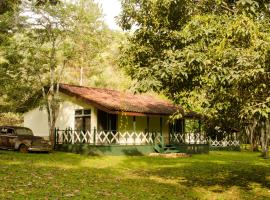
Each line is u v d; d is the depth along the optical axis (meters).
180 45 11.00
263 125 14.25
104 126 27.58
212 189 12.41
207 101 10.38
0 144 25.83
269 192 12.07
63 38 28.06
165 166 19.31
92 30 28.28
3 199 9.02
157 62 10.19
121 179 13.90
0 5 19.81
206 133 34.03
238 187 12.88
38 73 27.78
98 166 18.22
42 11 25.89
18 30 26.06
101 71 44.03
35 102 30.02
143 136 29.83
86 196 10.09
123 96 31.16
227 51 8.85
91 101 26.09
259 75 8.77
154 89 10.56
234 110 10.66
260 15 10.20
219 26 9.34
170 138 31.44
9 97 28.38
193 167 18.89
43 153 24.77
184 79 10.37
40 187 11.01
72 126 28.53
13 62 26.22
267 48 8.34
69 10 26.66
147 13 11.87
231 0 10.71
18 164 16.88
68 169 16.12
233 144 39.78
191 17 10.38
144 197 10.48
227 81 9.09
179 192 11.64
